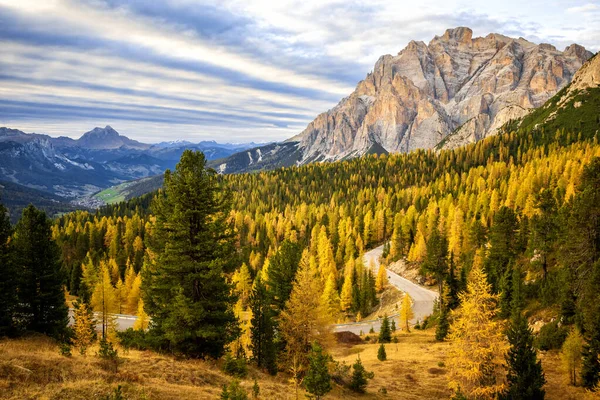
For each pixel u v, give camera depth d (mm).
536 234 57281
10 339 28281
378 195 189625
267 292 38875
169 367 21047
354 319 86875
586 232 39875
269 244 140000
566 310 40594
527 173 136250
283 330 32562
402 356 47938
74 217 191375
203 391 18766
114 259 106000
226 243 25781
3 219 31156
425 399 32719
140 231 138250
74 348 23984
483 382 27703
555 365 36344
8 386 14547
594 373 30328
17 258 34281
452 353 29297
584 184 44562
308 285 32312
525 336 27266
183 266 24078
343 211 166625
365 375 34906
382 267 98188
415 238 114188
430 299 86500
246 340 43250
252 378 25766
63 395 14719
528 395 25438
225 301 25953
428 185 193000
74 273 91875
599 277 33375
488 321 28031
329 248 115250
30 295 34750
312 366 21859
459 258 91500
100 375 17484
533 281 53750
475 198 126812
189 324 23672
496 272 59688
